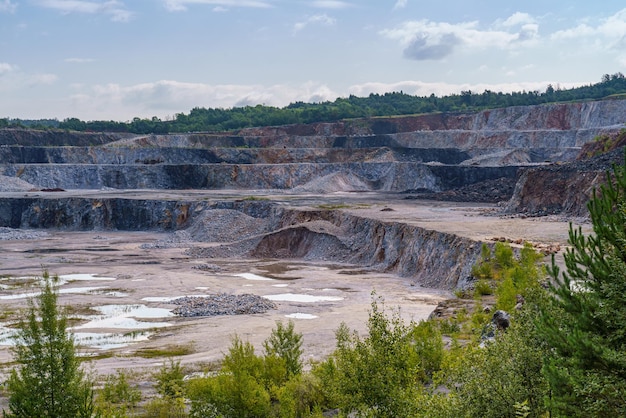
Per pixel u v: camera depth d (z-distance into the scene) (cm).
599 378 1473
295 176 16512
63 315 2225
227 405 2586
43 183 15625
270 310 5331
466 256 5941
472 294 4675
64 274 7162
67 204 12281
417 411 1939
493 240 5875
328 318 4941
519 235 6297
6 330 4603
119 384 2930
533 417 1719
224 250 8700
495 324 2770
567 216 7856
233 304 5466
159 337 4516
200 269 7550
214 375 3219
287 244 8738
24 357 2167
